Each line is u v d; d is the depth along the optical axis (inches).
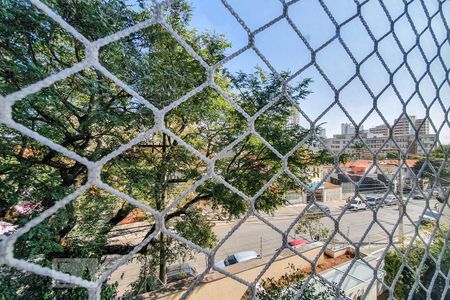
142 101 24.5
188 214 202.5
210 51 176.4
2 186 96.8
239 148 165.3
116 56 106.3
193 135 172.9
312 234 244.4
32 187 111.4
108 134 133.0
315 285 152.3
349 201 42.6
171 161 165.0
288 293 143.6
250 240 394.0
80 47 104.5
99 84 105.7
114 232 200.5
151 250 193.2
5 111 17.7
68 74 20.2
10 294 88.0
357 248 42.0
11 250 17.5
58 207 19.9
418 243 144.1
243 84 160.7
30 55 94.7
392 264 167.2
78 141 138.2
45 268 19.5
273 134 156.3
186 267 259.6
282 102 134.1
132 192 146.9
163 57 144.6
